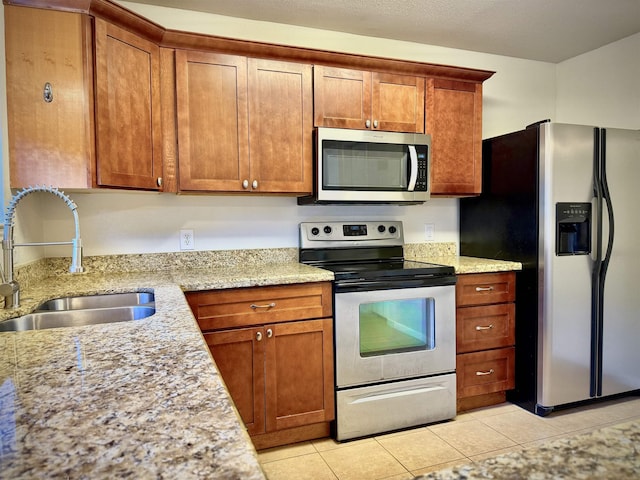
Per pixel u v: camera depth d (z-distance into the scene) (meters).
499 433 2.20
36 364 0.81
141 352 0.88
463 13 2.48
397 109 2.49
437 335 2.29
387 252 2.78
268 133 2.25
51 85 1.70
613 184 2.42
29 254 1.91
